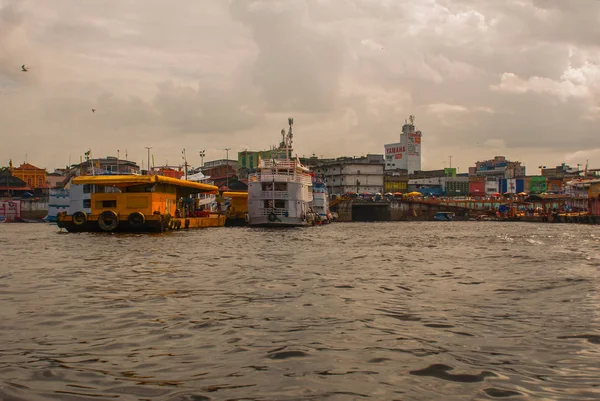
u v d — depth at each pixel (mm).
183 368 7887
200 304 12820
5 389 6977
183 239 40156
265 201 62156
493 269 20938
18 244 34719
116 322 10836
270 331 10102
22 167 120188
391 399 6727
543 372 7758
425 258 25906
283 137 80812
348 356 8500
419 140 179125
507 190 152500
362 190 134375
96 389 7020
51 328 10320
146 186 53781
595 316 11617
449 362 8211
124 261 23344
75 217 51750
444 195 147625
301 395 6836
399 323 10859
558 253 29203
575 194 129125
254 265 21750
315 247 32750
